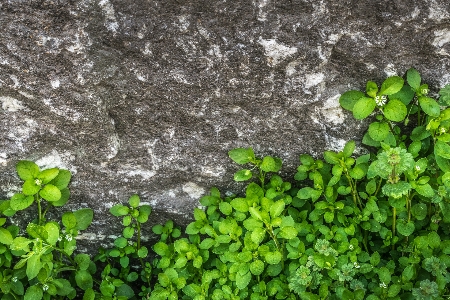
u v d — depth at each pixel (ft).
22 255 1.20
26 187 1.23
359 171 1.24
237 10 1.12
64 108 1.22
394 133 1.30
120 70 1.18
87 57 1.15
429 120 1.23
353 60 1.20
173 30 1.14
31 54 1.14
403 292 1.22
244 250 1.23
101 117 1.23
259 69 1.19
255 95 1.23
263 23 1.14
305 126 1.29
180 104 1.24
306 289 1.26
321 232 1.28
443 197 1.24
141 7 1.12
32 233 1.19
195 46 1.16
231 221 1.28
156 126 1.27
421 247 1.21
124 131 1.28
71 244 1.27
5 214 1.28
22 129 1.25
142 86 1.21
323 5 1.12
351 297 1.15
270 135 1.30
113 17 1.12
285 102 1.24
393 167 1.10
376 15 1.13
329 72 1.21
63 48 1.14
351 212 1.29
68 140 1.27
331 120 1.28
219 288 1.29
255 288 1.26
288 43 1.16
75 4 1.10
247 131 1.29
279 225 1.22
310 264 1.21
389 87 1.17
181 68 1.19
